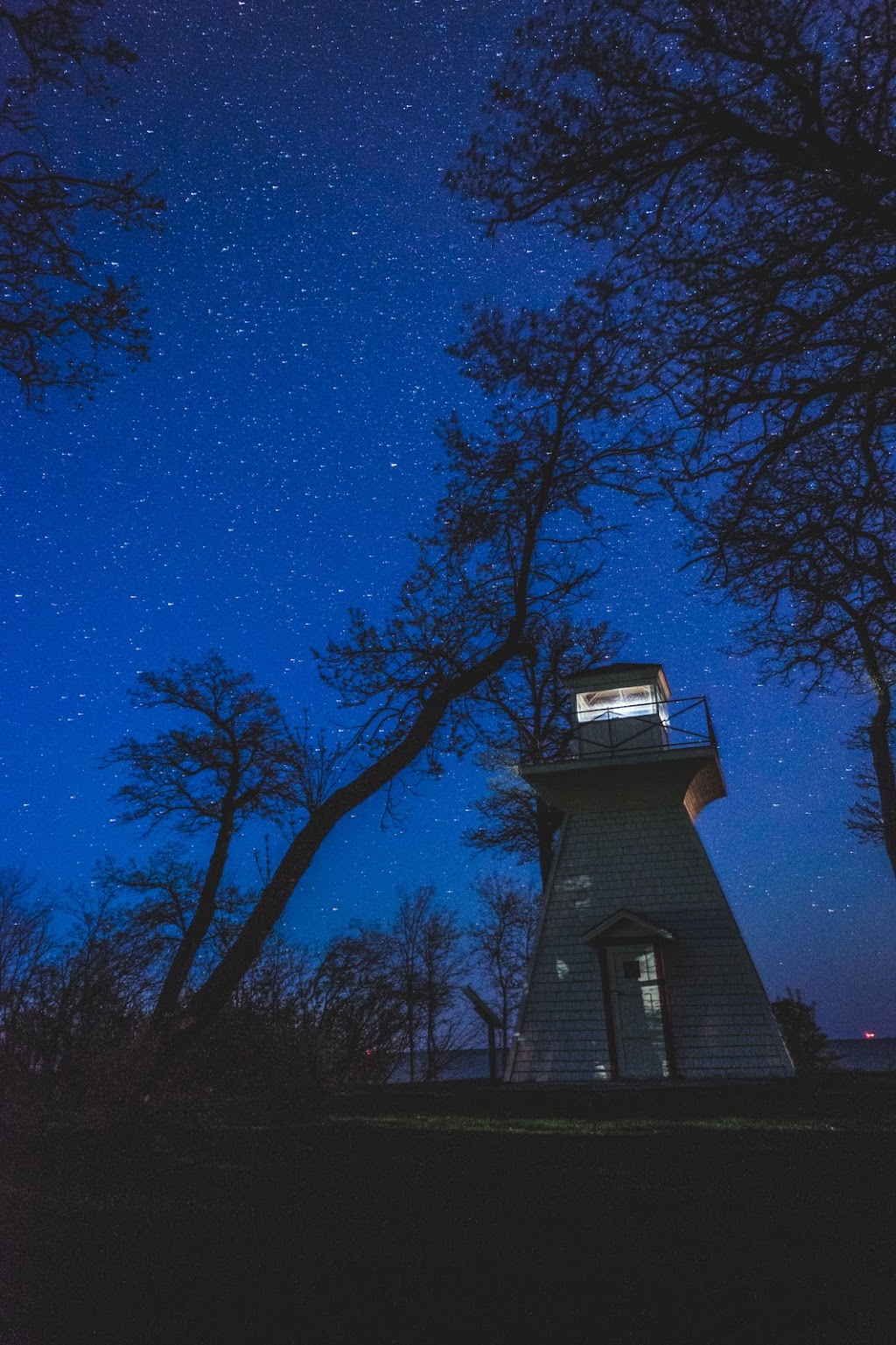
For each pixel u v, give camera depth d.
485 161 7.91
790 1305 4.90
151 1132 10.26
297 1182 8.70
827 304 8.08
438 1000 23.31
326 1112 15.34
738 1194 7.84
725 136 7.08
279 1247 6.16
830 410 7.73
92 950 15.73
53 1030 13.78
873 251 7.59
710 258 7.55
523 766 22.39
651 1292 5.14
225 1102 14.41
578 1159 10.22
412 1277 5.46
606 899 22.17
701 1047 20.16
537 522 12.02
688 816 22.39
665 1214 7.12
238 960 10.80
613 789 22.70
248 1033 15.70
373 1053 18.41
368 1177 8.99
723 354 8.01
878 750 19.61
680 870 21.94
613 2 7.20
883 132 6.77
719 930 21.14
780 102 7.02
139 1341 4.51
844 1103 16.06
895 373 7.20
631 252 7.97
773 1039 19.80
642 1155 10.40
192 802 23.95
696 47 7.04
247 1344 4.47
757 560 9.56
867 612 10.00
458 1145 11.34
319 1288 5.28
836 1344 4.36
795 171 7.22
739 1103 16.42
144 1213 7.18
